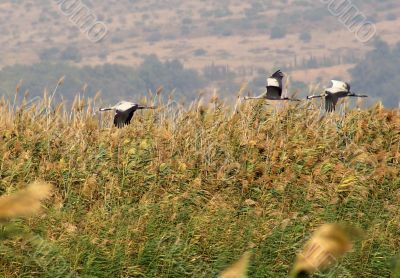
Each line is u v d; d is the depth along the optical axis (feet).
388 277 151.02
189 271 144.97
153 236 146.72
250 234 149.18
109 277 139.74
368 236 153.69
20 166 157.58
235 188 163.63
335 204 161.48
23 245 132.77
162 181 160.97
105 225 145.69
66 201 153.89
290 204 160.86
